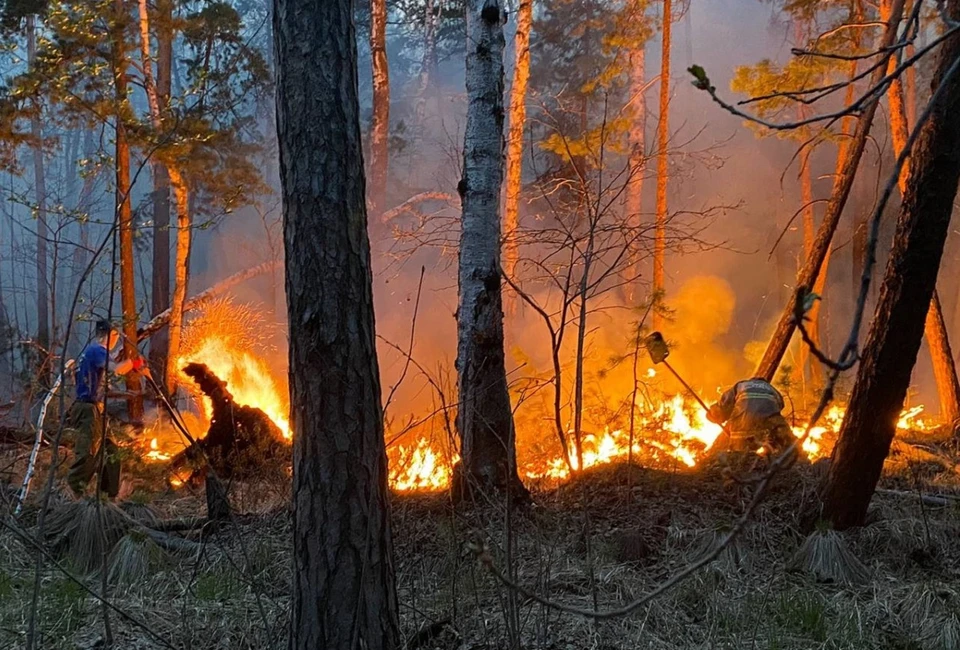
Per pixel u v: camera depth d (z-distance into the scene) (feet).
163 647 14.60
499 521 19.39
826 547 18.04
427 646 14.61
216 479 15.75
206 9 49.83
